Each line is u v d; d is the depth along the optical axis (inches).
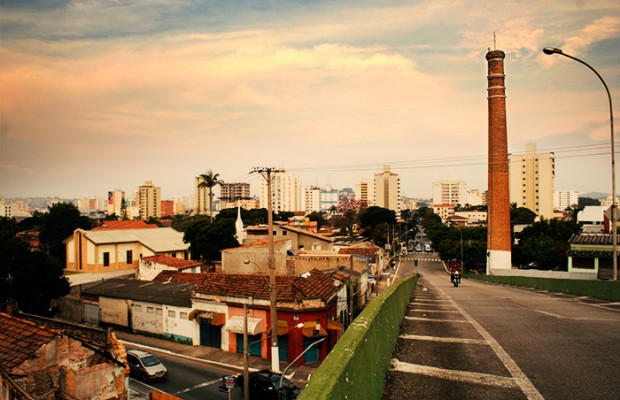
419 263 4121.6
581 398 277.1
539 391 289.0
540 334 454.9
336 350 235.1
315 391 180.7
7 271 1389.0
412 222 7431.1
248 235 2714.1
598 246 2059.5
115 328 1578.5
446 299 880.3
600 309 680.4
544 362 351.3
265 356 1221.7
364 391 245.1
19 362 630.5
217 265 2418.8
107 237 2591.0
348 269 1943.9
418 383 308.5
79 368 699.4
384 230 4552.2
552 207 5669.3
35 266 1430.9
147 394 943.7
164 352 1286.9
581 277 1857.8
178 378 1055.0
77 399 657.6
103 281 1909.4
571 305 749.3
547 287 1380.4
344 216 5447.8
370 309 342.6
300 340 1187.3
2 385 614.9
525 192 5757.9
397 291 527.5
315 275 1428.4
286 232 2672.2
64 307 1770.4
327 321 1245.1
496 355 372.5
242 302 1269.7
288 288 1246.3
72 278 2263.8
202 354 1261.1
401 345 410.6
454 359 362.0
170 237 2901.1
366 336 272.1
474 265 3444.9
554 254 2775.6
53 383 668.7
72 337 697.0
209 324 1336.1
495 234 2453.2
